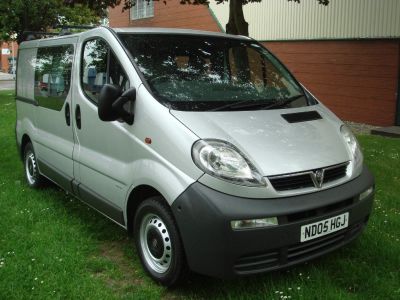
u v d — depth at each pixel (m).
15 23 21.05
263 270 3.21
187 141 3.34
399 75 12.03
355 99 13.08
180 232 3.30
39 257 4.06
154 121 3.60
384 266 3.86
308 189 3.36
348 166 3.71
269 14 14.93
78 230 4.70
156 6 19.89
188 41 4.52
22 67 6.56
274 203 3.18
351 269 3.81
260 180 3.20
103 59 4.36
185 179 3.28
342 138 3.91
